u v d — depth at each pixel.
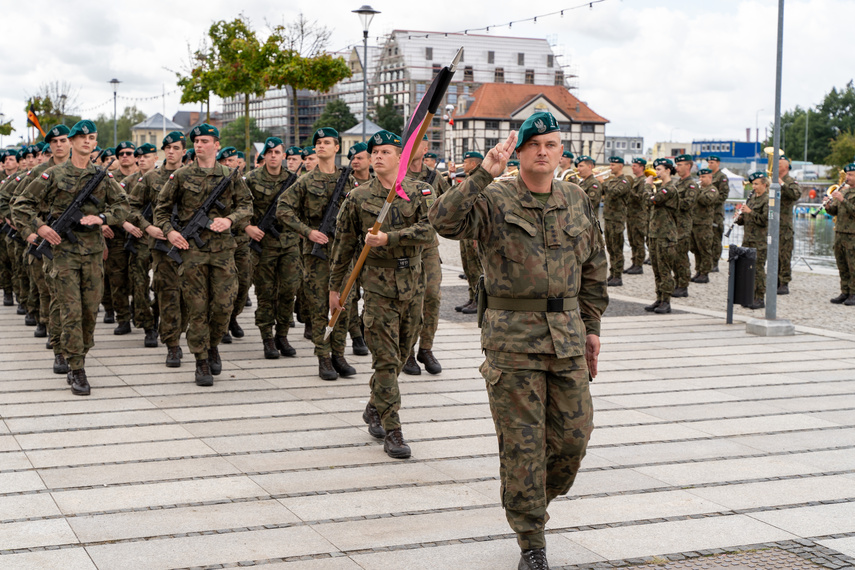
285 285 9.08
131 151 11.16
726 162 82.12
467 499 4.95
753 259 11.28
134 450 5.84
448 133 105.56
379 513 4.72
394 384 5.82
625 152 142.00
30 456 5.68
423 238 5.75
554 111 100.69
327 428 6.43
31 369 8.48
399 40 121.62
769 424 6.61
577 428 3.97
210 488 5.09
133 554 4.14
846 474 5.46
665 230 12.20
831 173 81.88
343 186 8.01
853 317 12.12
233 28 27.47
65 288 7.34
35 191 7.33
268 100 158.38
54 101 49.00
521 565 3.93
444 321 11.74
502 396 3.94
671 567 4.07
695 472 5.47
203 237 7.75
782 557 4.19
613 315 12.30
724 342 10.16
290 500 4.91
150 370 8.45
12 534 4.38
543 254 3.92
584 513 4.76
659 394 7.56
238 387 7.75
